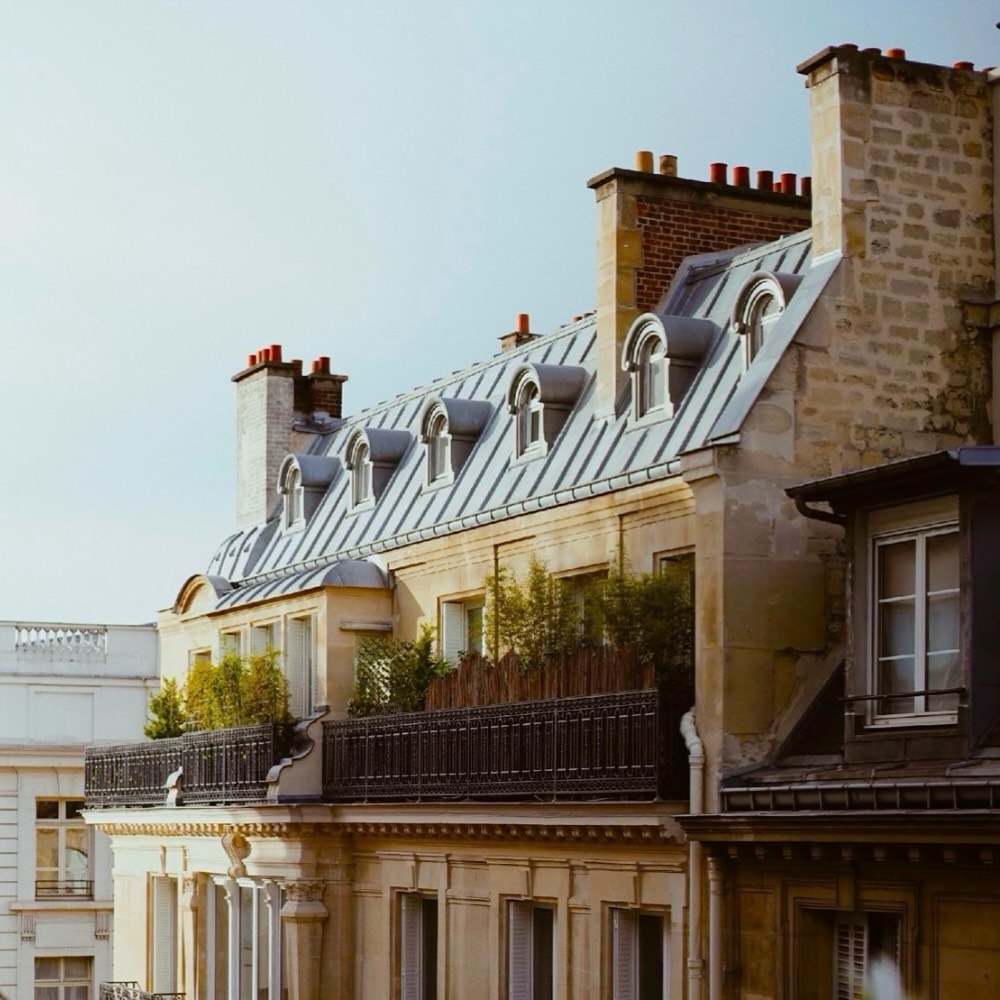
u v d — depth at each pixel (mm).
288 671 38344
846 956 24484
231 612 41062
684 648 27812
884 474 24031
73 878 61438
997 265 28328
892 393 27438
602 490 30484
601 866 28500
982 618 23375
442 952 32438
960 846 21906
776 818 24219
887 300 27594
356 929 35281
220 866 38500
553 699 28875
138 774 42469
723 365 30000
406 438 40438
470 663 31828
